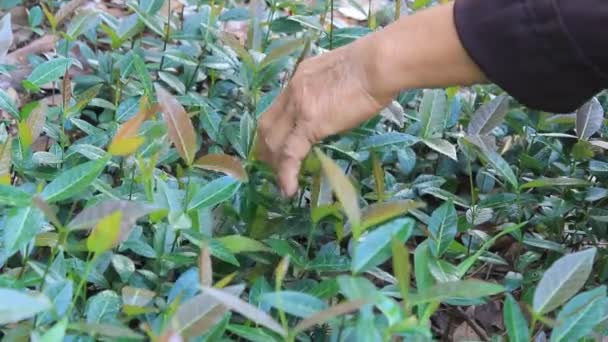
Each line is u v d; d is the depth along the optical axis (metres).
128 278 1.38
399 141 1.64
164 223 1.39
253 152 1.51
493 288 0.95
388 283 1.61
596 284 1.67
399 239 0.98
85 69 2.23
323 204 1.31
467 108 1.96
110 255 1.39
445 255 1.61
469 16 1.19
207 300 1.00
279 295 0.96
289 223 1.50
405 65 1.26
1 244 1.31
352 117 1.34
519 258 1.66
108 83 2.01
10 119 2.01
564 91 1.19
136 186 1.52
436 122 1.68
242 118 1.63
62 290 1.08
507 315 1.08
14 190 1.13
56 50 2.01
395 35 1.26
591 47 1.13
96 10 2.11
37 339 1.01
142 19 1.97
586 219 1.76
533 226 1.79
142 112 1.19
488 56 1.18
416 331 0.91
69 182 1.15
